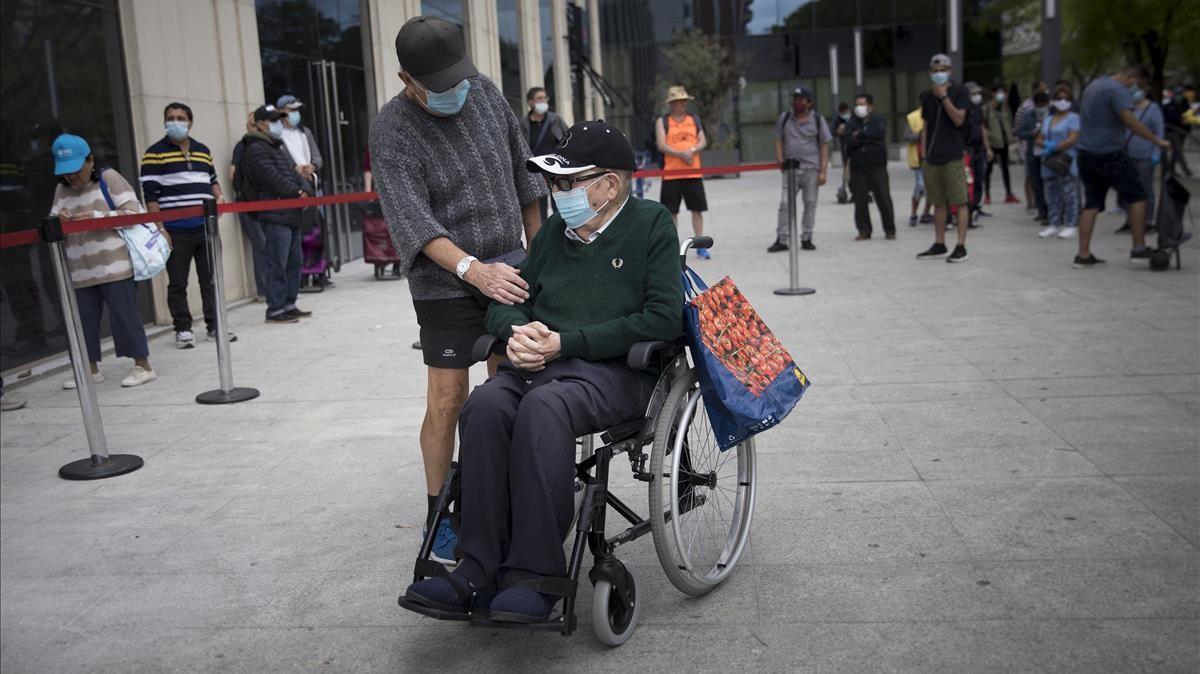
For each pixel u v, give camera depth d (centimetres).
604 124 321
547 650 301
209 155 787
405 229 339
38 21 736
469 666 294
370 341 764
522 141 383
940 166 1004
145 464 492
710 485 355
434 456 375
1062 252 1026
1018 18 3272
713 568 338
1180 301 743
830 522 382
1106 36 2638
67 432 554
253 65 1004
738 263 1073
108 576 364
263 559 374
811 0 3328
